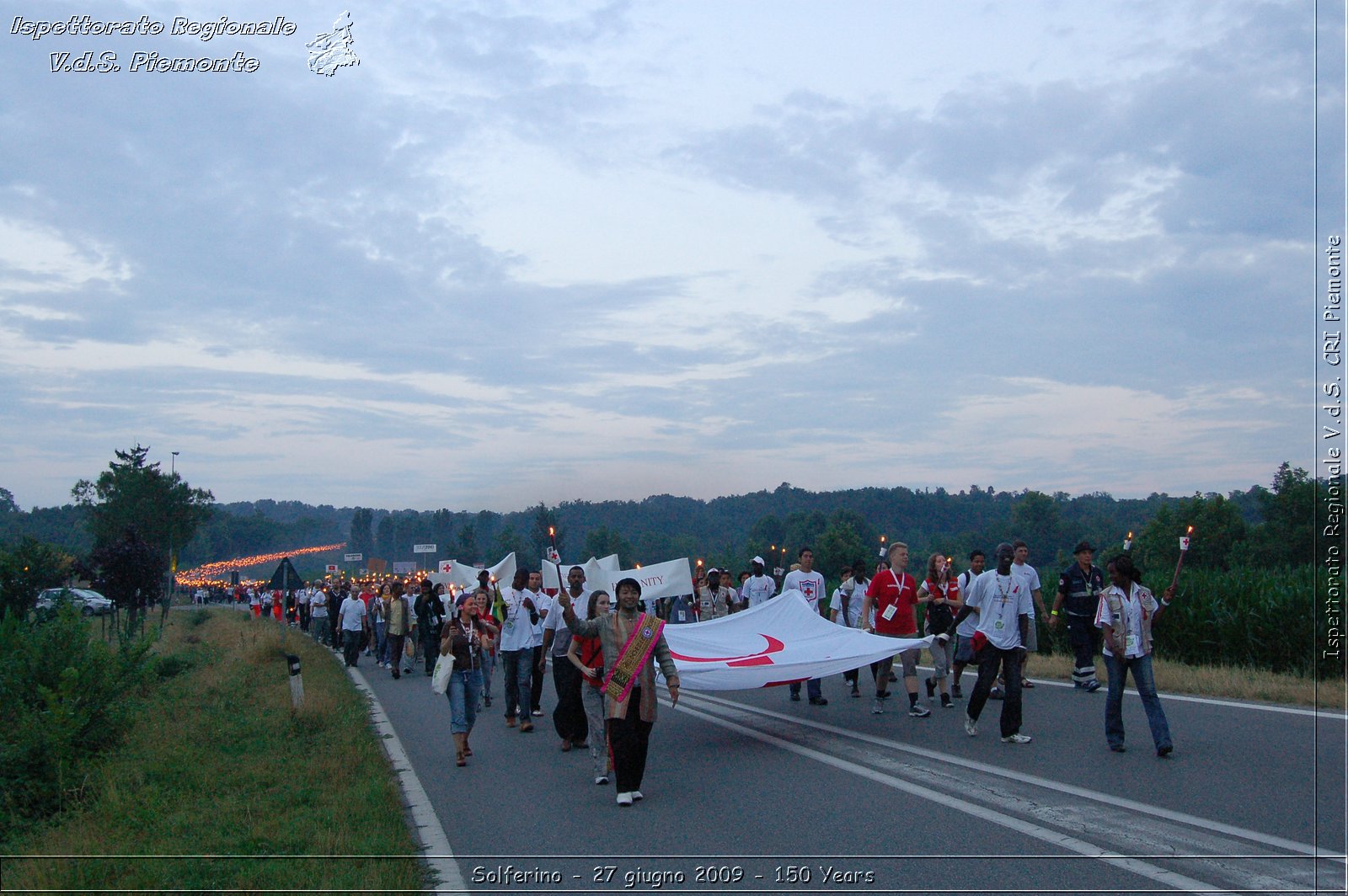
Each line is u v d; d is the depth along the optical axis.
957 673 13.74
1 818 9.02
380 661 24.20
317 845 6.96
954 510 193.12
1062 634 19.73
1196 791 7.67
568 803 8.40
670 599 28.47
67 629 12.29
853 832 6.98
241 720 13.14
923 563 120.38
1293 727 10.11
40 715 10.80
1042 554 105.62
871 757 9.63
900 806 7.62
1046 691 13.80
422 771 10.02
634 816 7.79
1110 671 9.38
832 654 12.04
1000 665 10.58
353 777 9.46
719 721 12.51
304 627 44.12
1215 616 16.61
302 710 13.27
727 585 19.44
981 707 10.39
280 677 19.12
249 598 89.25
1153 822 6.87
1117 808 7.27
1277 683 13.13
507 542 134.38
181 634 46.94
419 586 23.38
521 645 12.90
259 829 7.47
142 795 8.98
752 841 6.89
